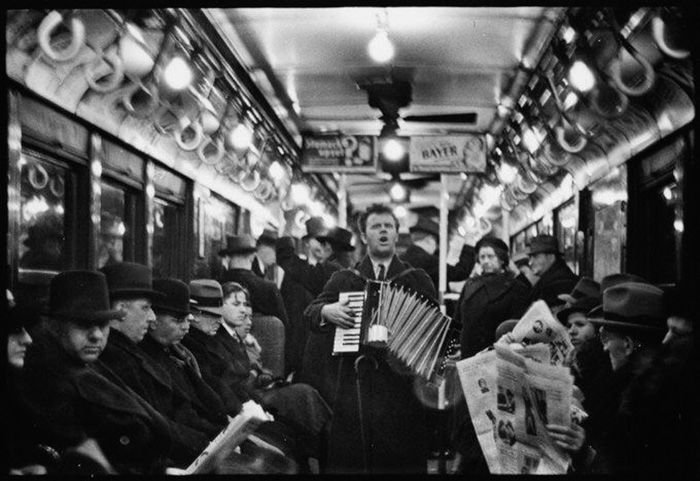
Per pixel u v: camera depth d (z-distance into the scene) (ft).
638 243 20.68
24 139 15.81
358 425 17.66
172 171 25.52
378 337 16.83
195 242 27.32
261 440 17.76
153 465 13.30
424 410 17.78
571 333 17.29
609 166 22.59
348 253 30.60
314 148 33.81
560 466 12.60
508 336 14.38
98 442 12.73
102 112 19.19
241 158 31.86
